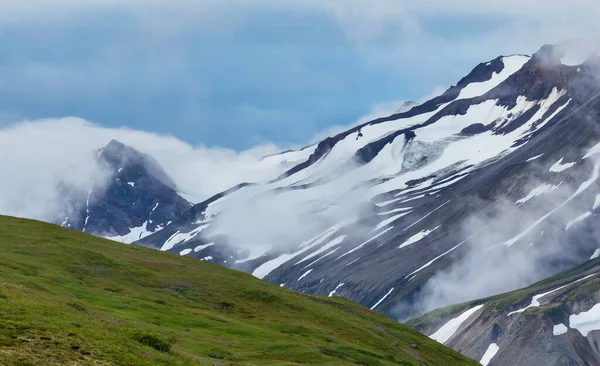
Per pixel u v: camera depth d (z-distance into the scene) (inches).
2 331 2010.3
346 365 3191.4
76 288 3481.8
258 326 3767.2
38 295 2684.5
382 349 4104.3
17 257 3833.7
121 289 3811.5
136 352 2199.8
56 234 4549.7
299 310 4355.3
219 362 2684.5
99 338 2203.5
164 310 3575.3
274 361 3038.9
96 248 4500.5
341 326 4271.7
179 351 2541.8
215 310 3976.4
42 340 2033.7
